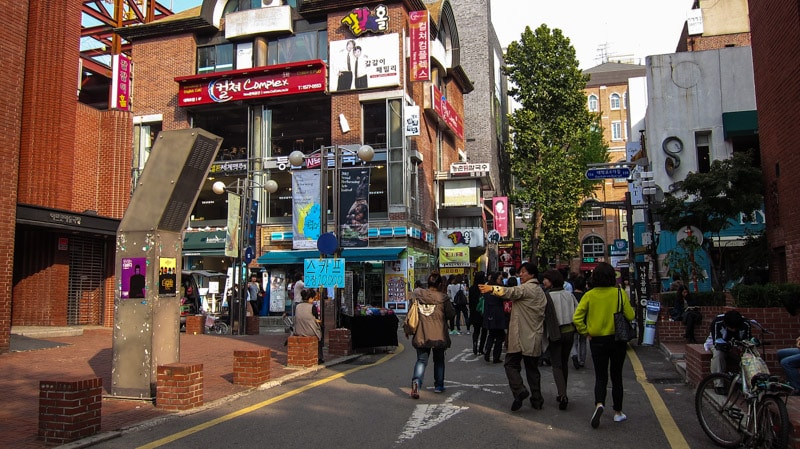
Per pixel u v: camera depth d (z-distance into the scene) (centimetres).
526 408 779
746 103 2717
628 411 755
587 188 4516
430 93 3183
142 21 3475
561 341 792
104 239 1819
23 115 1695
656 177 2756
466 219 3512
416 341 860
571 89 4116
